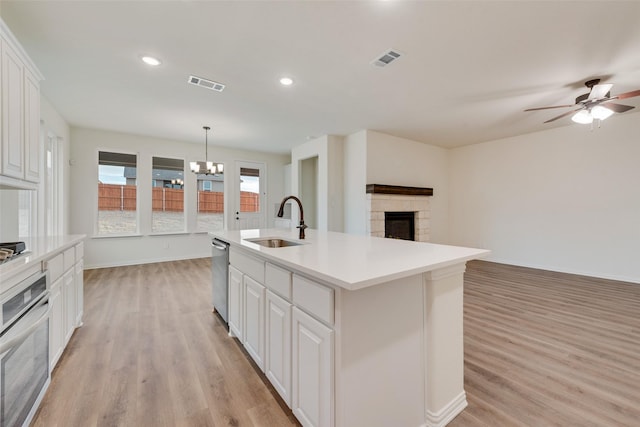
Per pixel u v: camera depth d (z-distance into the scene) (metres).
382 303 1.29
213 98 3.53
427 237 5.77
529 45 2.38
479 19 2.06
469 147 6.02
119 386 1.76
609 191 4.27
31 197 3.45
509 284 3.97
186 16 2.02
